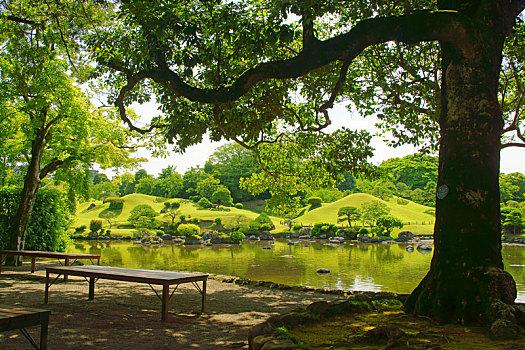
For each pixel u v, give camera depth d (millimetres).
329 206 65875
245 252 28609
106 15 9688
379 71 9414
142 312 6293
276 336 3297
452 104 4543
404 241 42781
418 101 9188
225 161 94312
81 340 4434
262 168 12156
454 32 4367
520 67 9641
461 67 4496
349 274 16469
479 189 4270
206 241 40438
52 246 17641
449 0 5164
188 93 6078
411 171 97625
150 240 40938
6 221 15500
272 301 7949
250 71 5535
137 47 7023
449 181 4418
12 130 12742
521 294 12109
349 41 4906
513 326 3381
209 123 8375
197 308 6879
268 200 12539
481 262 4094
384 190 74688
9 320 2996
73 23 9586
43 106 11797
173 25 6145
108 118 14359
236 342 4418
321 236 48812
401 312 4652
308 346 3078
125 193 103625
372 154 9406
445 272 4250
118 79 9164
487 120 4371
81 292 8266
